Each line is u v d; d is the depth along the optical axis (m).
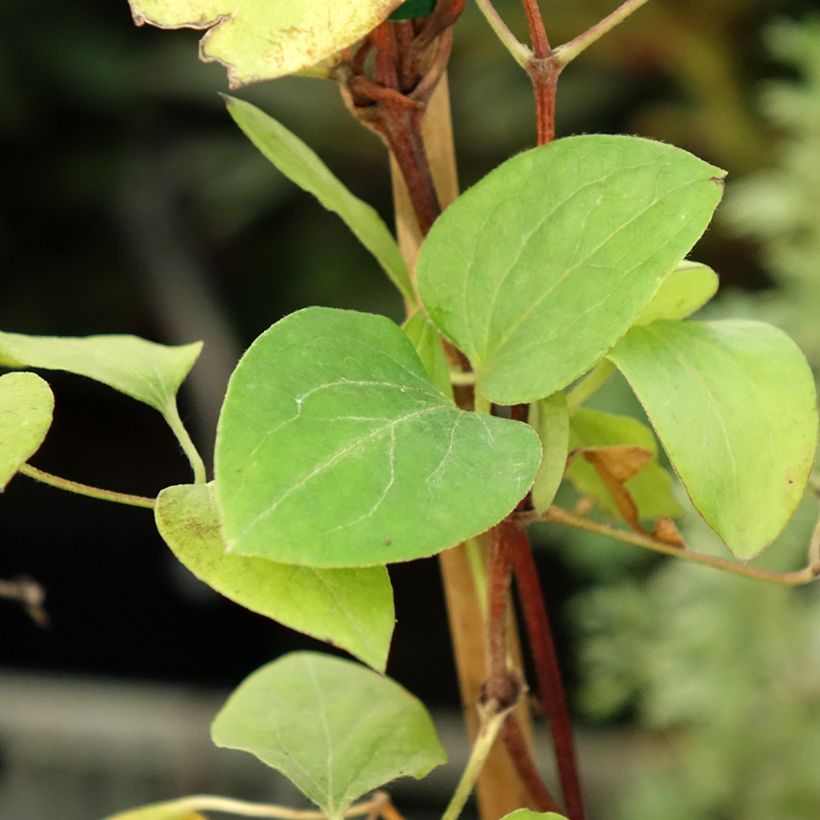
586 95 3.03
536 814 0.65
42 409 0.64
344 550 0.61
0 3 3.40
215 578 0.63
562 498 2.09
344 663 0.71
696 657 1.75
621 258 0.63
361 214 0.69
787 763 1.68
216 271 3.49
